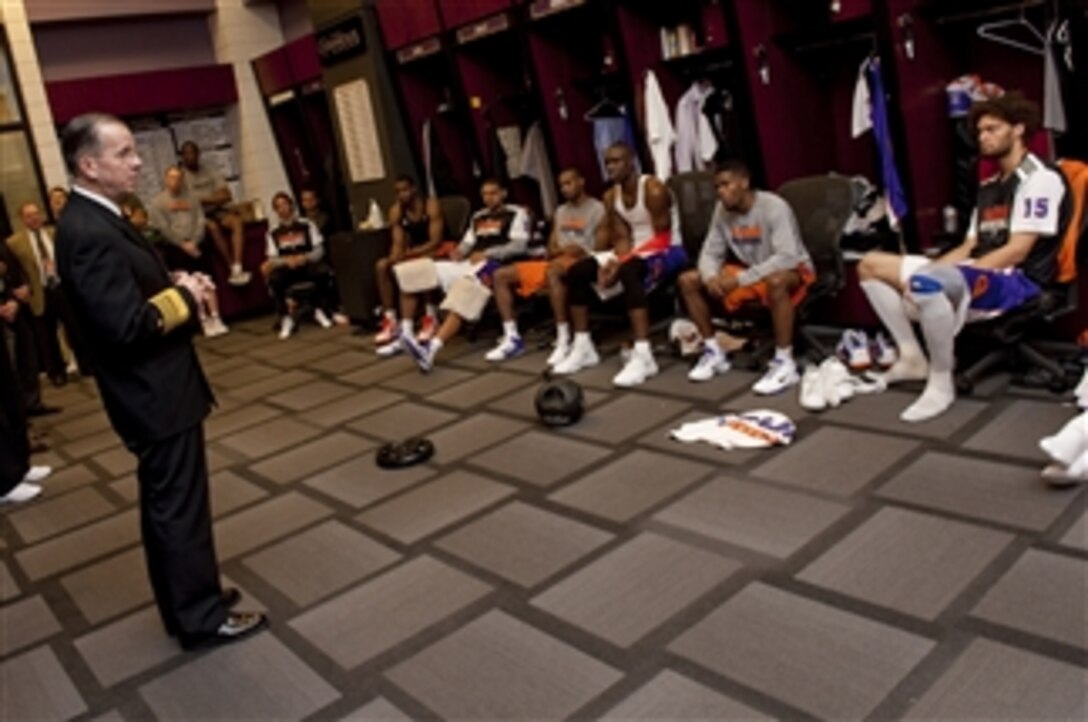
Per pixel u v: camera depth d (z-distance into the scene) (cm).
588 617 237
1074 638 195
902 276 342
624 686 205
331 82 723
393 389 502
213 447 450
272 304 866
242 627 254
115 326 212
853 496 278
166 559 242
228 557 312
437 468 365
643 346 431
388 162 693
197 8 859
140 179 873
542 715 200
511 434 391
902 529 254
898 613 215
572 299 458
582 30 580
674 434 351
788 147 482
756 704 192
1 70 732
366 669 229
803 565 244
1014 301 316
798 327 412
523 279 506
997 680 186
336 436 434
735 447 330
